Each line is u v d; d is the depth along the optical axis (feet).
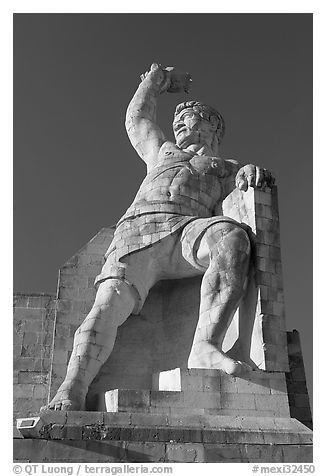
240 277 33.42
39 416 28.71
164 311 38.50
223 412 30.45
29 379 39.14
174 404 30.22
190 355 33.30
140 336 37.58
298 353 40.09
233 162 41.24
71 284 40.78
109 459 27.63
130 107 45.16
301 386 38.93
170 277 38.17
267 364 32.01
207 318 32.86
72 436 28.09
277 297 33.83
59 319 39.42
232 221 34.94
